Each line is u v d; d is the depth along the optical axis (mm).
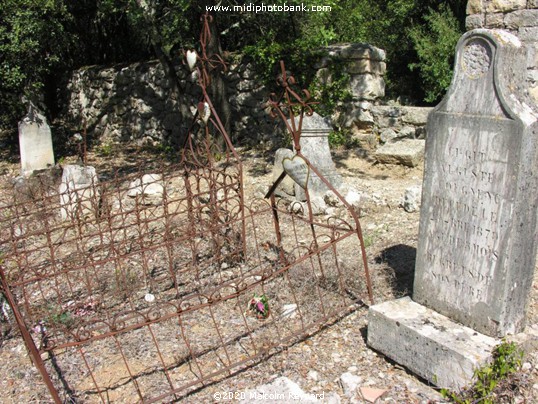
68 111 14047
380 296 4379
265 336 3951
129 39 12898
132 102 11852
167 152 10695
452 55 10547
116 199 7211
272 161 8852
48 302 4699
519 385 3105
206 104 5027
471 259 3354
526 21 5508
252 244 5629
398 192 6938
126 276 4922
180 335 4066
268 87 9617
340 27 12625
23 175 8992
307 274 4730
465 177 3330
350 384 3369
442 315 3588
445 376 3223
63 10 9828
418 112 8719
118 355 3855
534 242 3271
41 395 3461
